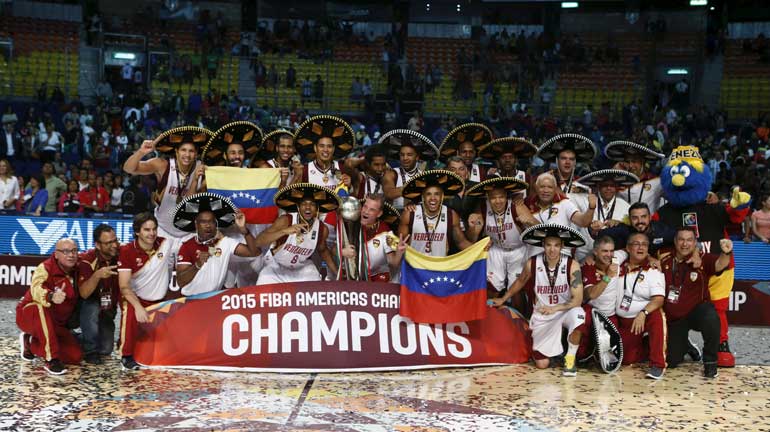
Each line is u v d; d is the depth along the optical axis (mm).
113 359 6734
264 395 5652
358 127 19594
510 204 7316
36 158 17484
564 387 6059
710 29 25812
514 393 5832
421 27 26734
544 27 26625
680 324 6773
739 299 9336
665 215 7648
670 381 6340
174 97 20109
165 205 7312
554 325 6656
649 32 25688
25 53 22688
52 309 6332
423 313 6578
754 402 5715
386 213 7195
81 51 23203
